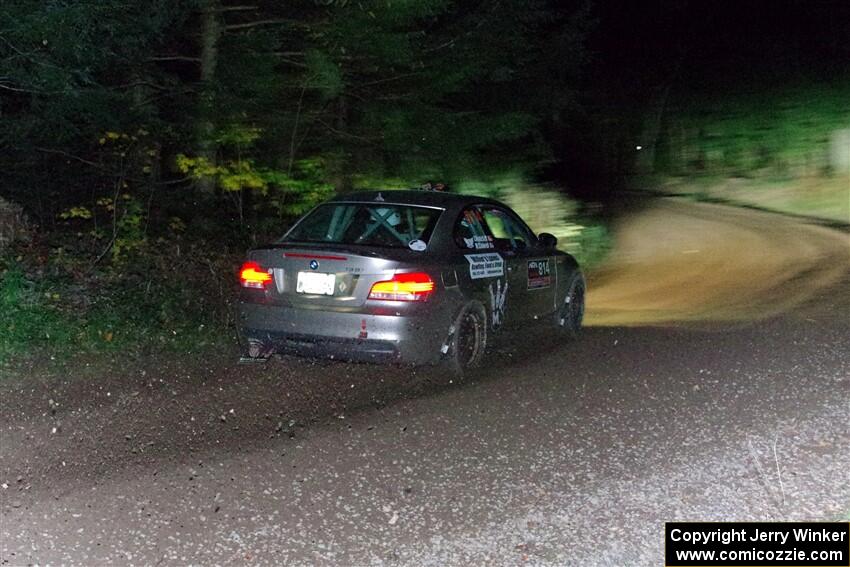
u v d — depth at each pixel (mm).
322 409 7684
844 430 6930
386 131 16734
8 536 5215
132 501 5699
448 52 17328
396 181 17031
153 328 10562
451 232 9023
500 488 5895
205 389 8297
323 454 6539
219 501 5695
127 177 15539
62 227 16422
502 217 10078
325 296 8414
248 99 15766
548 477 6082
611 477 6066
